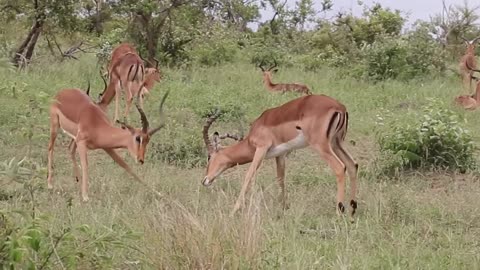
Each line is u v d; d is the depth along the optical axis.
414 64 22.05
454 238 7.71
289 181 10.36
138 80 14.23
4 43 19.39
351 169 8.86
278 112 9.05
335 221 8.20
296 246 6.90
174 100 15.85
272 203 8.84
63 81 17.22
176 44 22.06
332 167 8.70
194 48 23.48
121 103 15.95
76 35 23.08
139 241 6.59
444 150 11.22
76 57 21.48
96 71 19.16
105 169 10.77
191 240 6.04
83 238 6.21
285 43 29.38
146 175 10.25
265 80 18.30
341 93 18.20
